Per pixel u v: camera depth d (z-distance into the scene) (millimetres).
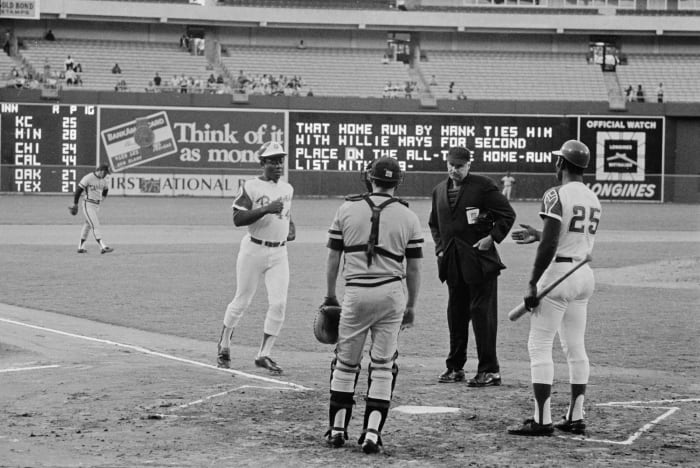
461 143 59750
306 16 66312
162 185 59562
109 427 9672
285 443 9109
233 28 68562
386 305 8867
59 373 12484
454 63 67562
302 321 17719
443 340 15969
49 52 64500
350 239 8984
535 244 35719
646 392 11719
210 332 16359
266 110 59969
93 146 58562
